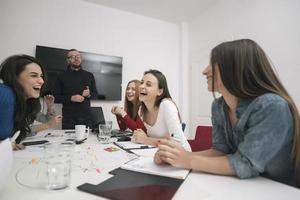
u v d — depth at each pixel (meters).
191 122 3.88
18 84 1.23
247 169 0.65
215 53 0.77
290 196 0.54
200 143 1.63
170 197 0.51
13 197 0.52
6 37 2.78
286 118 0.65
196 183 0.62
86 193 0.54
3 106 1.06
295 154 0.70
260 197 0.53
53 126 1.72
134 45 3.66
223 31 3.25
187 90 4.00
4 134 1.06
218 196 0.53
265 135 0.64
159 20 3.92
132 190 0.55
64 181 0.59
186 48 4.02
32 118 1.43
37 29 2.94
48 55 2.92
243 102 0.77
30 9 2.91
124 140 1.43
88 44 3.27
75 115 2.57
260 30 2.66
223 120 0.88
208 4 3.47
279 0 2.42
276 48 2.45
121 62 3.46
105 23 3.42
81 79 2.87
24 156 0.92
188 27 4.04
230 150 0.87
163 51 3.92
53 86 2.85
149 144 1.25
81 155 0.96
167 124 1.32
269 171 0.72
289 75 2.30
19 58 1.32
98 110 2.32
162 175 0.67
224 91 0.78
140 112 1.68
